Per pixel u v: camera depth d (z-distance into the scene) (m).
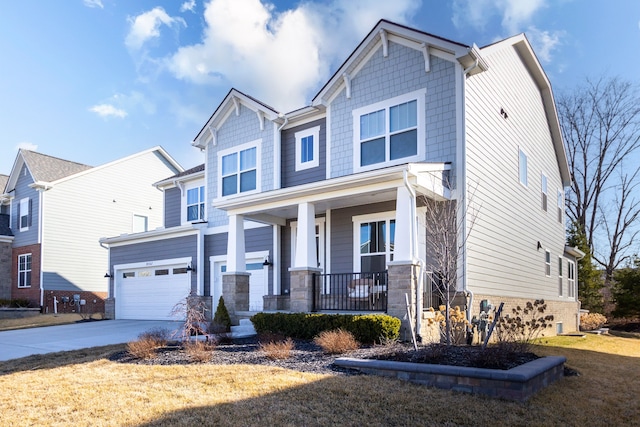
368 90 12.93
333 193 11.17
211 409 5.54
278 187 14.93
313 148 14.46
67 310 24.59
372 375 7.05
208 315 16.48
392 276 9.87
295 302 11.52
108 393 6.26
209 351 8.80
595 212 30.34
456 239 10.21
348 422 5.24
